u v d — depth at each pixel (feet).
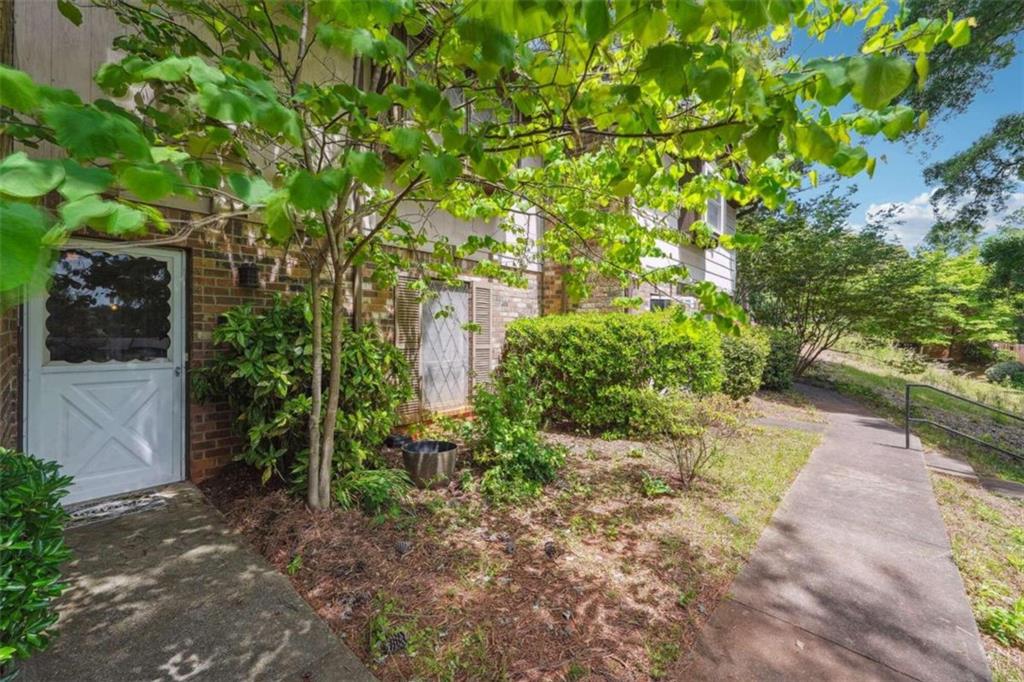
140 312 12.30
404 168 7.66
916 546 10.38
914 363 45.44
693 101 7.16
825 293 36.76
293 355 12.01
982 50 28.09
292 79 8.84
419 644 7.02
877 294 34.60
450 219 20.85
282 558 9.20
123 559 9.04
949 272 48.55
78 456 11.50
